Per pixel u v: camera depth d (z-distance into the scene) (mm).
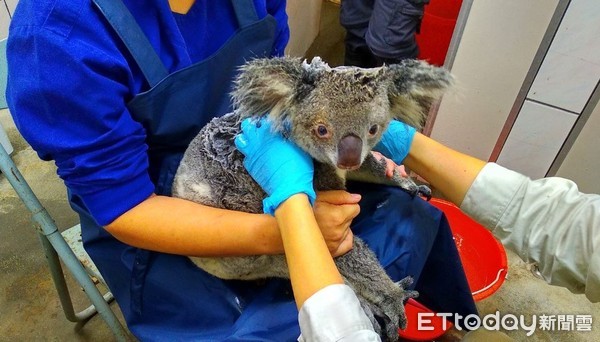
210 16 1043
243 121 948
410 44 2080
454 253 1176
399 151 1114
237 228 904
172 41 949
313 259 728
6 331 1703
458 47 1669
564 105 1638
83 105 812
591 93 1570
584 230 980
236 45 1031
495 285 1581
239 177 985
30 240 1975
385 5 2000
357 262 998
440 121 1896
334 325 670
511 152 1865
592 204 980
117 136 858
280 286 1039
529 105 1690
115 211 900
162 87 913
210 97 1035
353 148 760
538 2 1472
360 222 1100
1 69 1150
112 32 864
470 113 1830
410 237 1062
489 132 1861
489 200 1062
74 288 1812
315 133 786
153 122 953
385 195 1114
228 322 1044
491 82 1715
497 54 1637
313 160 923
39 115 811
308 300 696
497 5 1526
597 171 1783
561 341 1694
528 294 1832
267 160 853
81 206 1054
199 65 954
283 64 781
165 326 1114
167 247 936
